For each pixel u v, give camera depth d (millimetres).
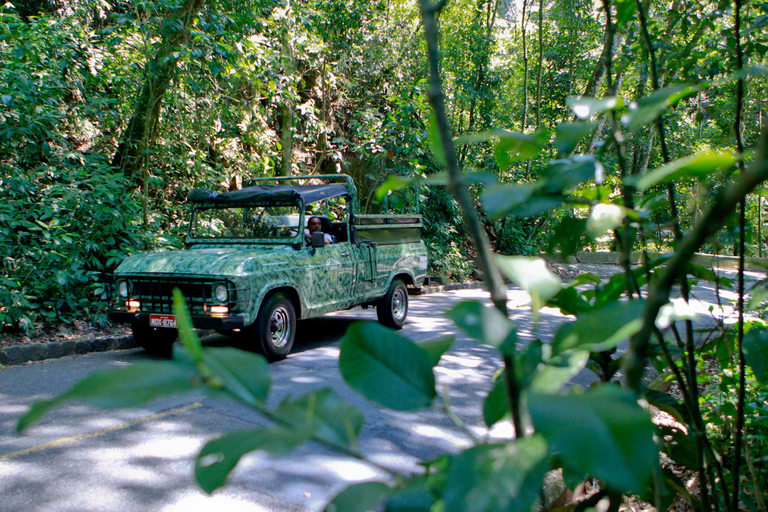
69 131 9664
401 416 4582
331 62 14586
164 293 6316
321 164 15375
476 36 16516
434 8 599
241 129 11961
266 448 451
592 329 578
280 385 5355
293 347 7242
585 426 410
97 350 7012
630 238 941
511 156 665
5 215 7348
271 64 10477
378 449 3891
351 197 7859
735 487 1140
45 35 8234
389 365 647
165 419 4430
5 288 6930
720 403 2432
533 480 418
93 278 7898
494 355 6938
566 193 871
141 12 9844
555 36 18922
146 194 9188
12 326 7023
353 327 657
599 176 618
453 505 429
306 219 7867
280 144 12781
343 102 15891
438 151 630
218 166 11523
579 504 931
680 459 1328
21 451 3752
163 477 3393
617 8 1097
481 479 432
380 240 8438
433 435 4203
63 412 4551
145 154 9227
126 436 4062
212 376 482
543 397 446
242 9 10055
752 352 1096
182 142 10438
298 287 6773
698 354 1779
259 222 7430
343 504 521
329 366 6199
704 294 10602
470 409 4828
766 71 537
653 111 593
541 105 20594
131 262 6562
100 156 9008
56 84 8094
